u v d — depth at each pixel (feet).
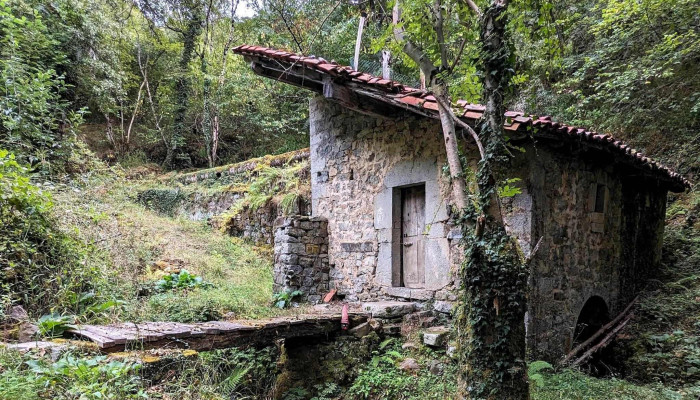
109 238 18.63
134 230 26.58
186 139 53.67
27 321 10.40
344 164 21.07
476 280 9.30
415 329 15.60
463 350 9.57
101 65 38.37
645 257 20.76
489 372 9.02
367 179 19.75
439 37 10.32
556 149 15.14
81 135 43.24
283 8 30.76
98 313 12.84
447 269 16.05
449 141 10.18
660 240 22.22
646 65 23.65
